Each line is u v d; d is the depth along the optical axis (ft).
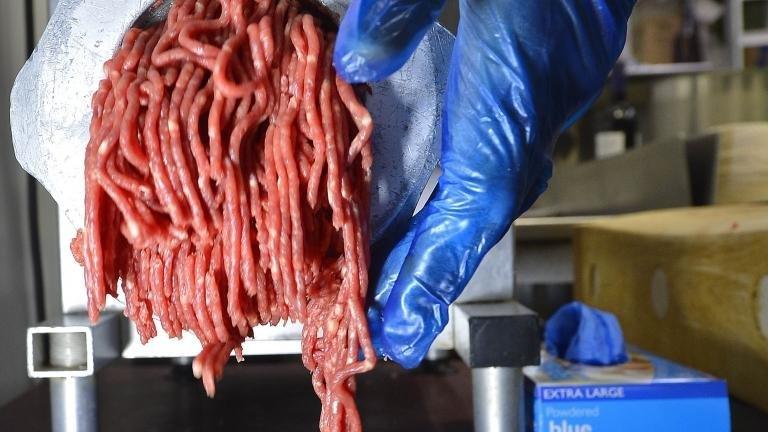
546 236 5.08
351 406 1.42
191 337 2.15
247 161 1.38
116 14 1.59
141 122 1.35
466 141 1.50
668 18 6.58
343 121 1.41
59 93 1.59
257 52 1.37
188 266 1.40
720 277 3.08
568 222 4.98
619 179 5.54
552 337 2.93
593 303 4.60
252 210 1.37
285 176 1.33
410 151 1.66
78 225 1.68
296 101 1.38
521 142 1.49
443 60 1.73
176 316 1.46
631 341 4.01
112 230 1.39
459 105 1.51
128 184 1.31
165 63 1.38
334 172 1.34
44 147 1.61
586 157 6.70
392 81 1.64
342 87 1.40
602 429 2.36
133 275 1.51
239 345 1.52
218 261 1.40
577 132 6.70
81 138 1.60
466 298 2.16
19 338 3.26
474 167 1.49
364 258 1.42
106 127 1.34
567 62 1.55
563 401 2.35
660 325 3.64
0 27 3.11
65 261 2.12
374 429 2.69
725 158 4.81
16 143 1.74
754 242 2.87
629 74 6.68
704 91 6.74
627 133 6.59
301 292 1.35
